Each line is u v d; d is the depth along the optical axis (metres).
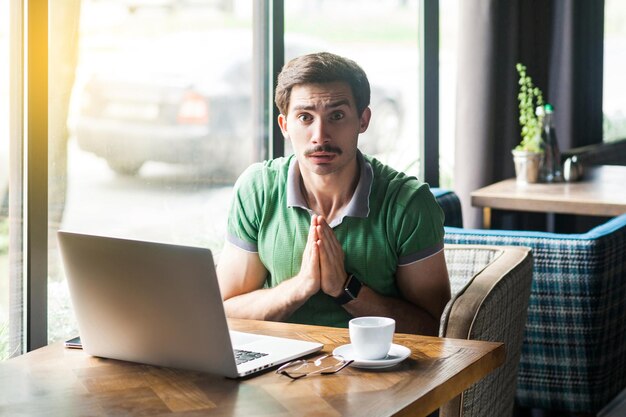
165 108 3.30
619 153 6.12
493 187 4.55
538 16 5.36
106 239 2.05
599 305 3.34
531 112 4.68
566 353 3.40
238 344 2.20
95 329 2.15
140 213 3.23
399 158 4.47
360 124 2.62
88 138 3.00
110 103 3.07
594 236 3.32
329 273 2.53
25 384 1.99
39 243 2.74
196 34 3.41
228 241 2.79
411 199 2.63
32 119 2.69
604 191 4.36
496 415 2.61
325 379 1.95
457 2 4.66
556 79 5.63
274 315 2.60
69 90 2.92
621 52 6.30
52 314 2.88
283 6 3.67
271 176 2.73
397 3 4.35
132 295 2.05
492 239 3.39
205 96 3.47
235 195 2.77
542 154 4.62
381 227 2.62
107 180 3.09
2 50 2.68
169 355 2.06
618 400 3.69
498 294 2.50
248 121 3.67
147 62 3.22
